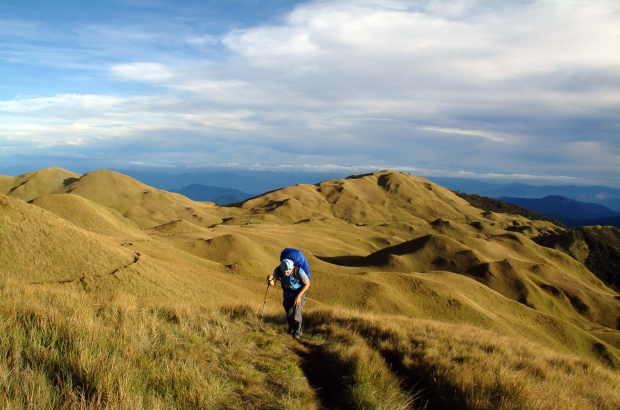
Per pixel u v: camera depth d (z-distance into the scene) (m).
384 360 6.81
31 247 25.14
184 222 88.62
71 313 6.05
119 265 28.84
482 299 54.09
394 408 4.73
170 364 4.67
